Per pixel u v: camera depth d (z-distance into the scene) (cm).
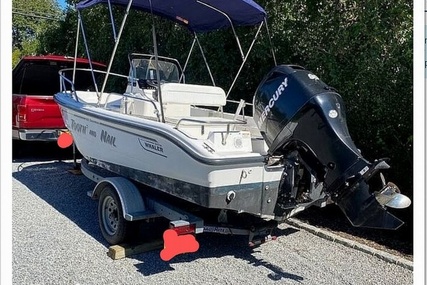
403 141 470
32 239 420
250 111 640
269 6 593
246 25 525
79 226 459
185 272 364
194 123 383
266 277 361
